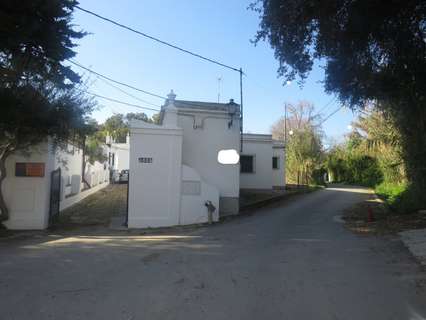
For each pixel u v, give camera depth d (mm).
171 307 5688
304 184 44844
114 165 48969
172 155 16516
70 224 16453
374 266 8359
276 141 33062
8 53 13484
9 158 14852
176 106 19781
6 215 14672
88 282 7027
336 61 12188
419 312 5539
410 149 19250
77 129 14664
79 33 15375
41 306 5703
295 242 11602
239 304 5844
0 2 12883
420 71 11391
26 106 12867
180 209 16516
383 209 21734
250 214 19672
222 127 19625
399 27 10320
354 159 56062
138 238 12828
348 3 9719
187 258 9273
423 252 9547
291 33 11391
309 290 6582
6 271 7883
